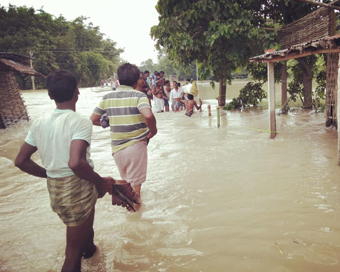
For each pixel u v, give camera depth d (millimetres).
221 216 3514
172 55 12406
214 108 13586
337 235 2980
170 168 5355
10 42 51312
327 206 3586
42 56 51250
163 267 2676
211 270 2598
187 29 11375
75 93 2416
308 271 2498
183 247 2953
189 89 13258
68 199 2301
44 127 2299
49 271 2705
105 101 3816
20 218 3746
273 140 6945
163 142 7355
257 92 13055
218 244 2963
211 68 11930
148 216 3625
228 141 7090
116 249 2977
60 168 2268
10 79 12000
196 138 7590
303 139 6891
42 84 52812
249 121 9617
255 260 2684
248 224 3299
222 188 4336
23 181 5098
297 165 5117
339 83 4863
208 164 5461
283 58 6496
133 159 3730
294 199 3826
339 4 9812
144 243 3057
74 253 2393
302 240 2932
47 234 3344
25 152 2328
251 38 10453
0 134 9758
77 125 2236
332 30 7559
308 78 11398
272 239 2984
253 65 12961
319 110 11000
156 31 12219
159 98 13070
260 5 11609
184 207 3809
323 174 4609
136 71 3807
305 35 8750
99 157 6414
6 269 2742
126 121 3695
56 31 59406
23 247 3098
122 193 2623
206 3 10320
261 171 4938
